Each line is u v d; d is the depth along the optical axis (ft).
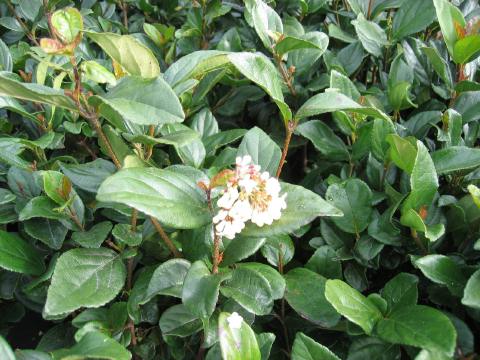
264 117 1.74
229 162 1.34
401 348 1.09
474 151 1.20
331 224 1.30
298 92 1.60
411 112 1.58
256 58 1.01
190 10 1.89
